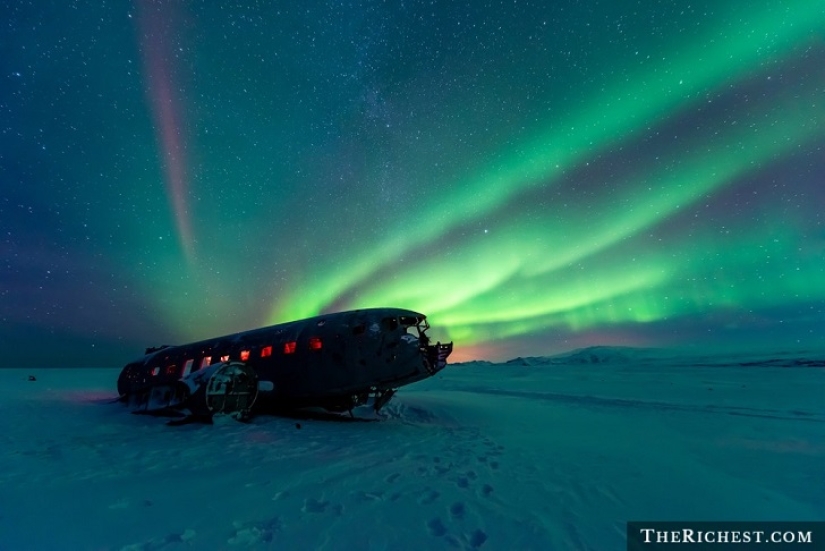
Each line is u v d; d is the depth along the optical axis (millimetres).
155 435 10359
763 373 46469
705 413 16344
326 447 8945
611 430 12164
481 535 4371
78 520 4453
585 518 5012
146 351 21688
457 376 54969
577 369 69250
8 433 10359
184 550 3797
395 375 13539
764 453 9078
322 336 14562
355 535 4250
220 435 10375
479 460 7895
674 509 5457
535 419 14500
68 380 37719
